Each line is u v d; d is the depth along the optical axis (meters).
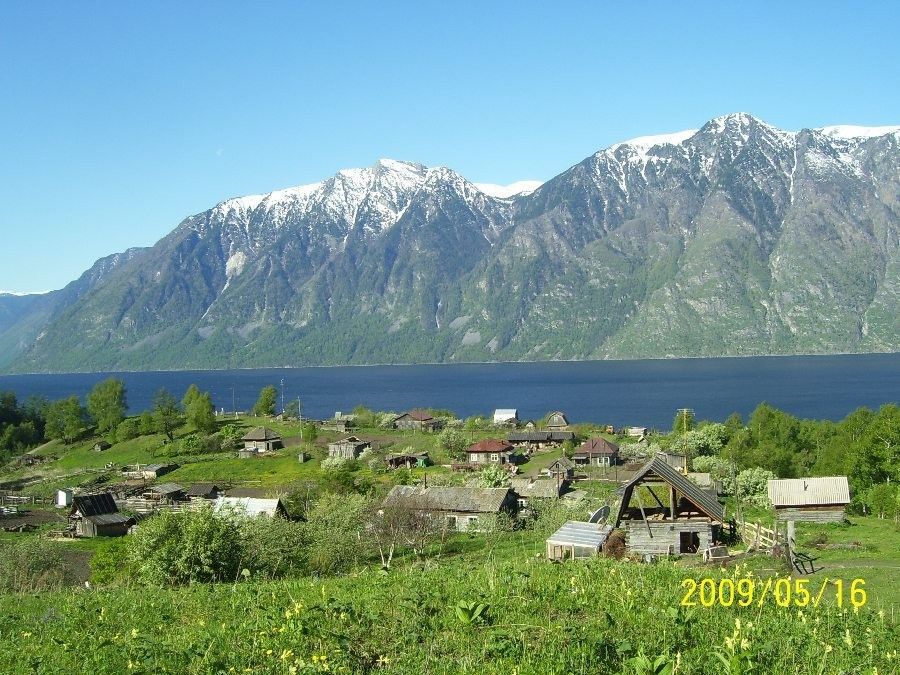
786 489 64.81
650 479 41.31
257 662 17.47
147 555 41.31
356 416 191.38
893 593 29.05
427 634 19.02
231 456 150.88
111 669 17.58
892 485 66.75
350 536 58.34
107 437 172.62
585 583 24.97
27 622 24.45
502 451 136.62
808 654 17.25
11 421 195.50
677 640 18.20
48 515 109.44
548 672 15.48
